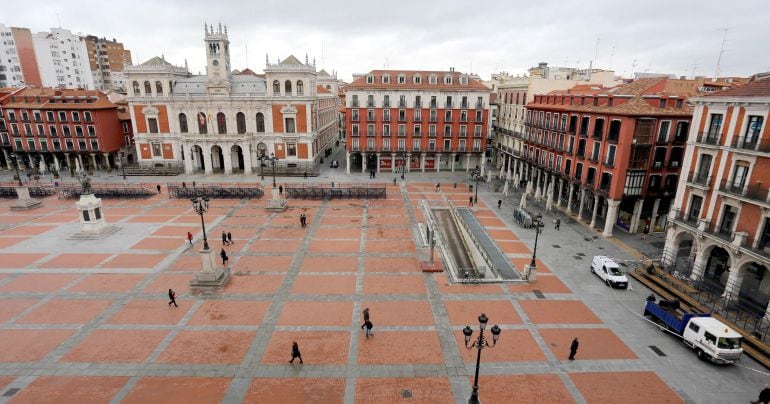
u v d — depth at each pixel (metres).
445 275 32.75
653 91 47.12
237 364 21.56
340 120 134.25
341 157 94.38
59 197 56.53
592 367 21.67
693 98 30.95
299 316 26.31
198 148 76.62
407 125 71.75
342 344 23.39
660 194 41.53
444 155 75.88
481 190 63.22
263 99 71.94
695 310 27.03
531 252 37.91
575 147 47.97
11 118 72.94
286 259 35.50
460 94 70.69
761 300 27.70
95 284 30.59
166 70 71.56
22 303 27.72
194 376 20.64
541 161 57.03
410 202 55.94
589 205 52.16
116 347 22.92
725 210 28.69
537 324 25.73
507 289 30.42
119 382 20.16
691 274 31.31
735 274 27.44
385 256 36.41
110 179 69.44
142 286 30.33
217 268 30.78
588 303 28.53
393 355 22.45
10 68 108.38
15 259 35.16
